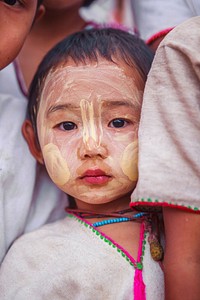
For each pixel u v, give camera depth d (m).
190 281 1.25
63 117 1.47
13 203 1.57
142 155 1.30
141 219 1.48
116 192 1.45
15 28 1.42
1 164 1.56
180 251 1.27
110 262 1.40
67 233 1.50
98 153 1.42
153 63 1.35
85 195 1.46
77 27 2.03
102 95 1.45
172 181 1.26
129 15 2.50
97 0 2.30
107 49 1.52
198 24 1.33
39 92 1.56
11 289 1.45
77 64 1.50
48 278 1.42
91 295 1.38
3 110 1.67
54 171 1.48
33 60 1.96
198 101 1.28
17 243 1.54
